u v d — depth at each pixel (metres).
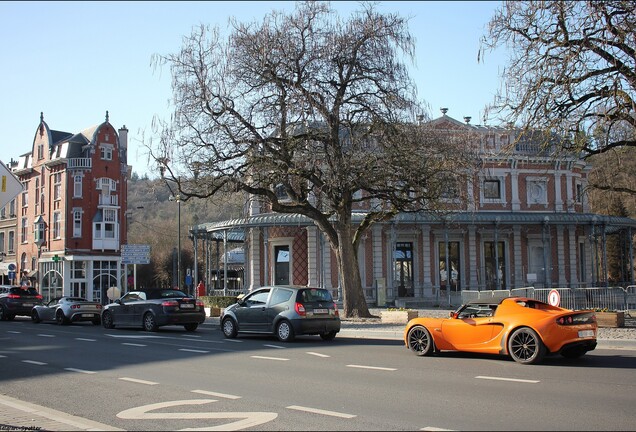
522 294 27.27
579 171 45.59
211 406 8.91
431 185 24.30
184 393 10.01
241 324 19.61
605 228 41.22
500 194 43.16
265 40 23.22
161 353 15.72
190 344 18.02
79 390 10.55
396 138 23.27
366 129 23.39
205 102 23.97
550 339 12.71
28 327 26.45
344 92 23.91
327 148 23.27
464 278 42.22
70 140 54.44
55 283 53.19
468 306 14.29
